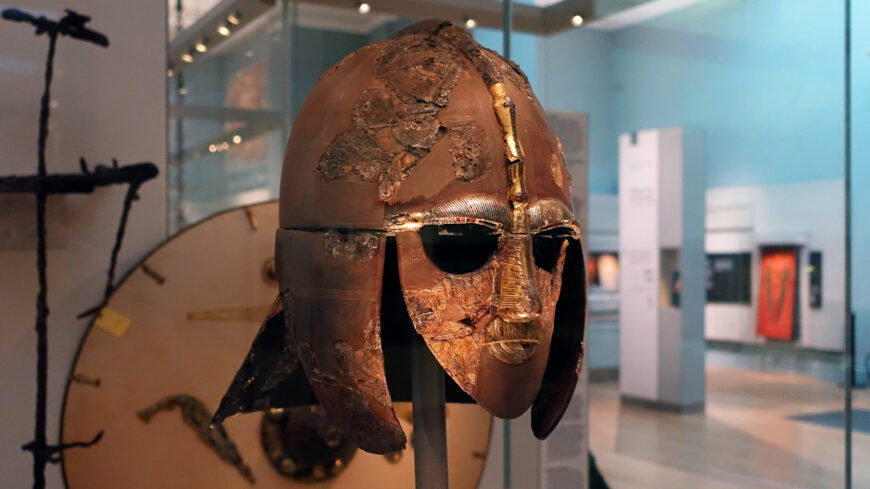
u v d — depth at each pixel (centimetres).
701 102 257
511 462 201
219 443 167
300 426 171
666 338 284
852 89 246
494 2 191
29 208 156
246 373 137
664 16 237
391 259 119
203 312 168
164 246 166
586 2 215
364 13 184
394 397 150
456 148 106
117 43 167
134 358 162
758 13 252
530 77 213
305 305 116
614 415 271
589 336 264
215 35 179
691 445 260
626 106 242
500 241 107
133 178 167
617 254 264
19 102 156
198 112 177
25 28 157
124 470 160
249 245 172
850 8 242
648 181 263
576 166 221
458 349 106
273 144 185
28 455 156
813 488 233
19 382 156
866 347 249
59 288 159
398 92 111
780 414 263
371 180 108
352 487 174
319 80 128
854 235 251
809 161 256
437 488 133
